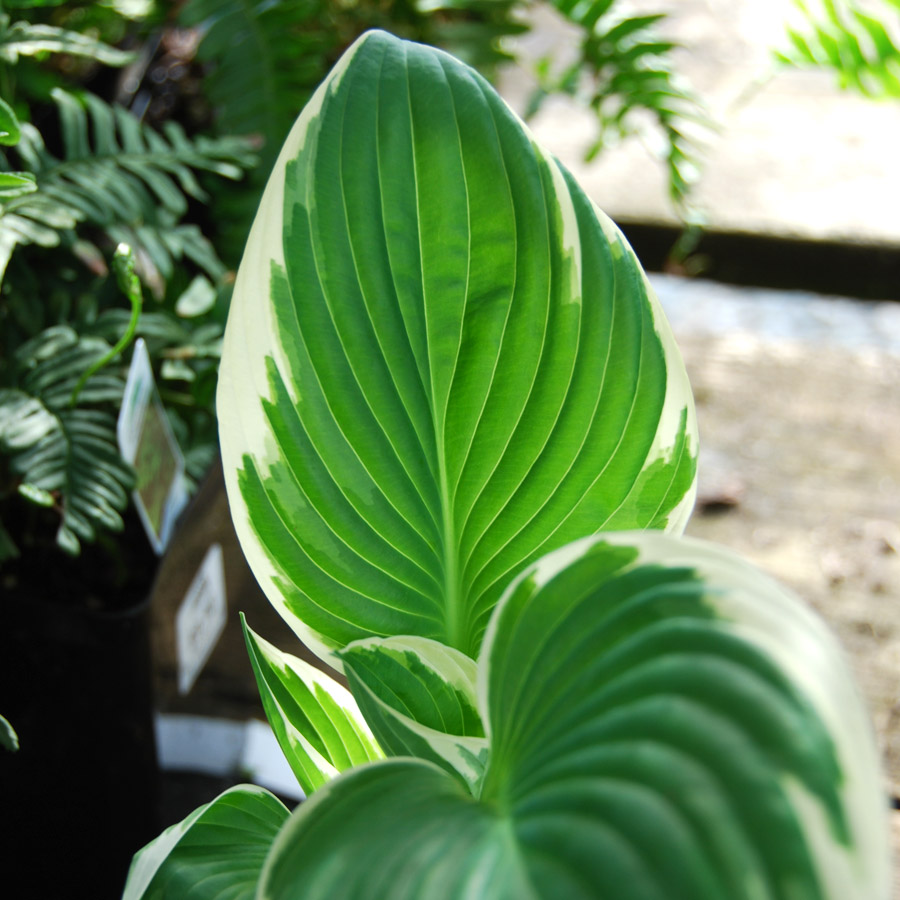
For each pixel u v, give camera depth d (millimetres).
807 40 1219
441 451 711
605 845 515
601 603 599
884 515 1223
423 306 700
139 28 1185
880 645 1112
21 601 807
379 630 725
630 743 545
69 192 875
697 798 508
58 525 872
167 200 916
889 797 1024
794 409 1366
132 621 814
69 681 829
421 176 691
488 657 619
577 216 698
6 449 823
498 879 534
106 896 896
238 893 680
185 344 922
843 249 1578
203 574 894
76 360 841
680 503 719
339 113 692
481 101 693
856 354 1457
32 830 875
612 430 708
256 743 941
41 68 1085
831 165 1725
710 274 1600
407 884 564
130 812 872
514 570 725
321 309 696
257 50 1060
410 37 1270
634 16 1158
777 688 530
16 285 901
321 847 598
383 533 715
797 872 476
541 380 705
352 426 705
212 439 931
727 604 580
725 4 2082
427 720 708
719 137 1767
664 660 570
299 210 693
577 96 1231
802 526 1214
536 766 583
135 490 819
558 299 700
